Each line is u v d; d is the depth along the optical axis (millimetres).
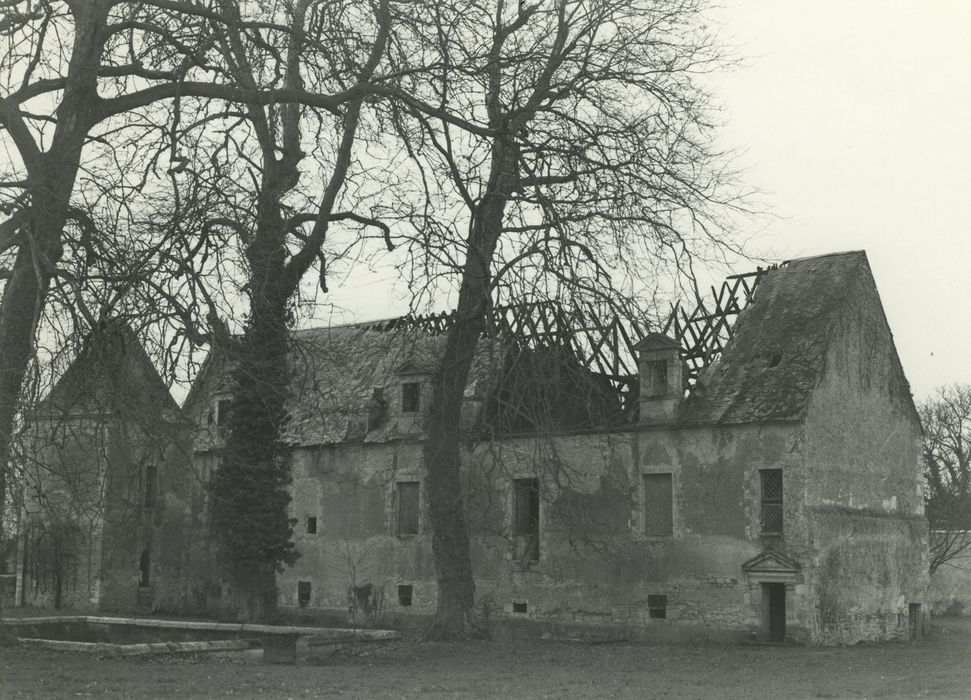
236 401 34094
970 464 64438
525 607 36719
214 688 16047
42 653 20297
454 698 15586
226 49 21266
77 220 19016
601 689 17656
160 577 43250
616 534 35188
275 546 33812
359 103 23859
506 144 25016
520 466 37469
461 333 29688
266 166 28500
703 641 33094
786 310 36375
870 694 16953
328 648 22891
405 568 39438
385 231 28125
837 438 34188
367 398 42125
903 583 36844
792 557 32000
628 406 36312
